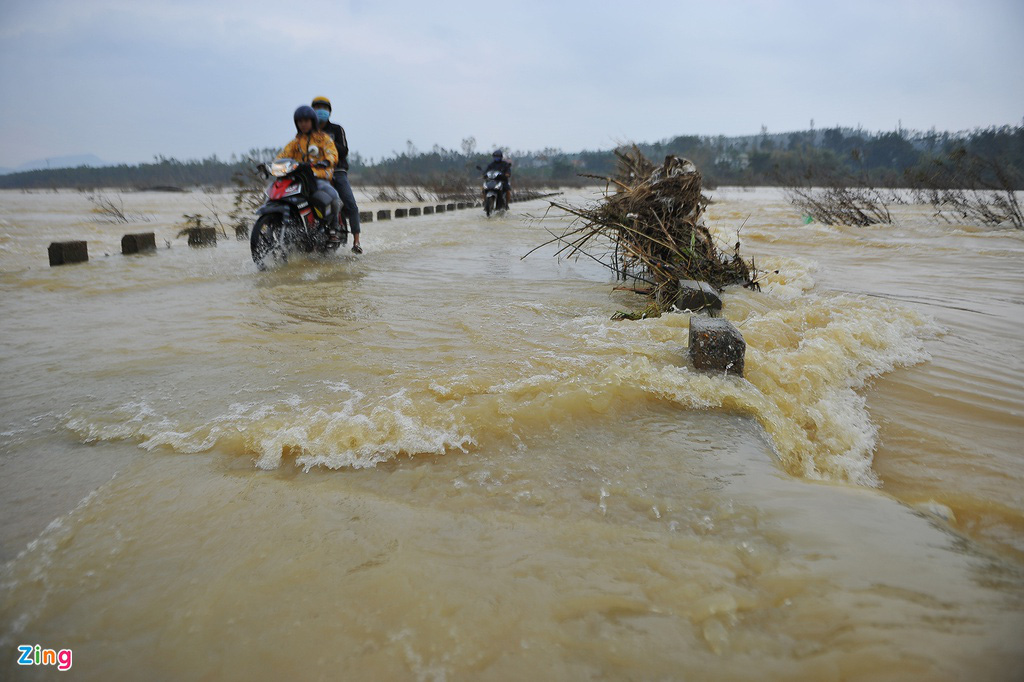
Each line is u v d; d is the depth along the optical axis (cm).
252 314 433
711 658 119
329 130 767
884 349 393
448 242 984
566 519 176
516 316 429
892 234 1212
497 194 1759
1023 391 327
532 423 242
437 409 249
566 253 823
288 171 664
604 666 118
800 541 160
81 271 627
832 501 186
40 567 150
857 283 655
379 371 299
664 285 496
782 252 926
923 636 120
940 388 331
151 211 2064
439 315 431
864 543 158
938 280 673
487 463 213
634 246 577
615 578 146
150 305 463
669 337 365
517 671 117
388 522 172
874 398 317
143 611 135
